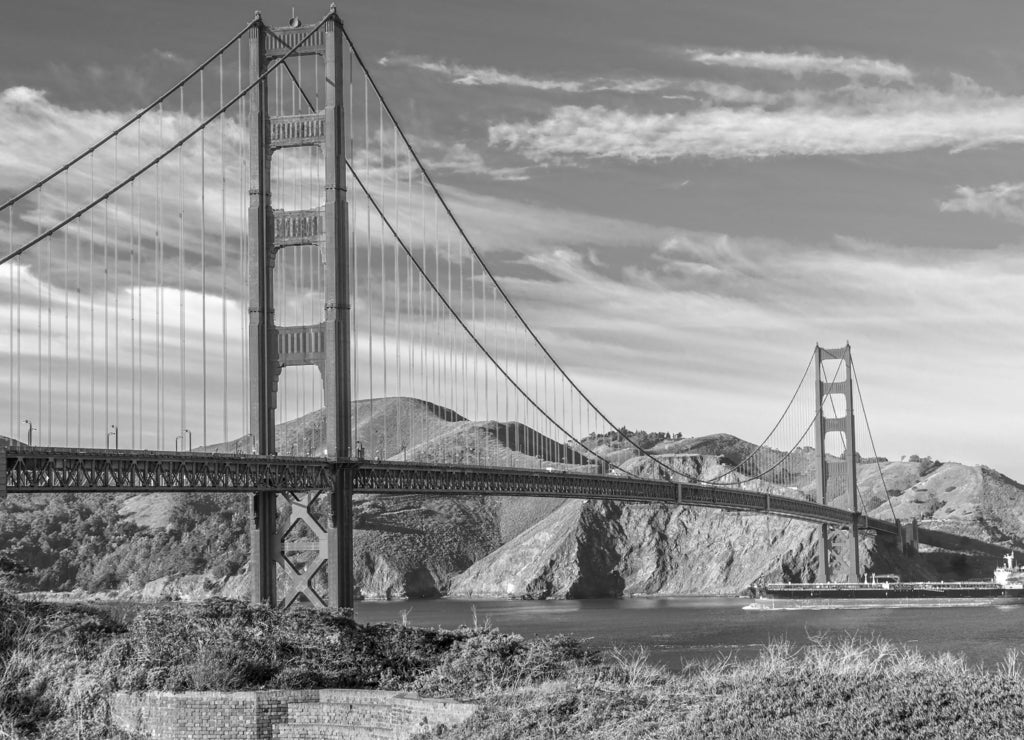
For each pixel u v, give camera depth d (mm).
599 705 29453
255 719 32969
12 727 34531
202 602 41094
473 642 37906
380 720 31953
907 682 27312
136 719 34219
